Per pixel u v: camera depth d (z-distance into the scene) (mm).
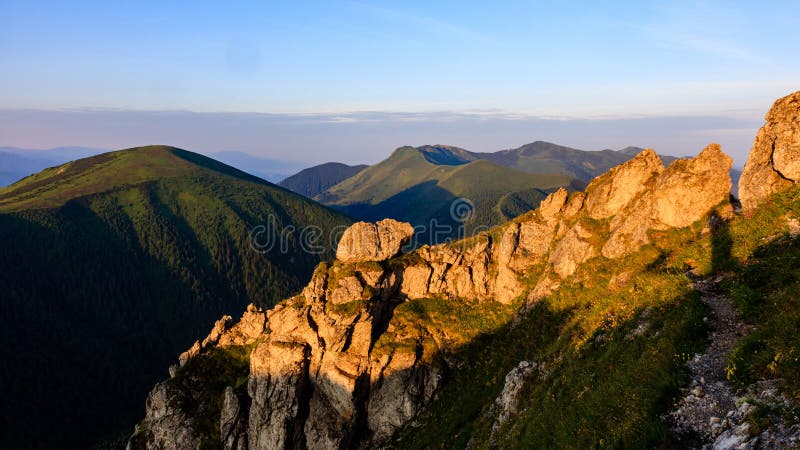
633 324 37188
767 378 21359
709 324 29078
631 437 23406
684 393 23828
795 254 31266
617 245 64938
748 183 45469
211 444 77062
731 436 19203
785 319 23922
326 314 76000
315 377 74312
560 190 85938
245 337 91875
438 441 59625
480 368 71000
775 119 45094
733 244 38938
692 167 59156
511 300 80062
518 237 85250
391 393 72812
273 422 72500
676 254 48969
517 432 37938
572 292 65625
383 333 78375
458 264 86500
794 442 16500
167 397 82250
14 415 193375
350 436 72062
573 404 32969
